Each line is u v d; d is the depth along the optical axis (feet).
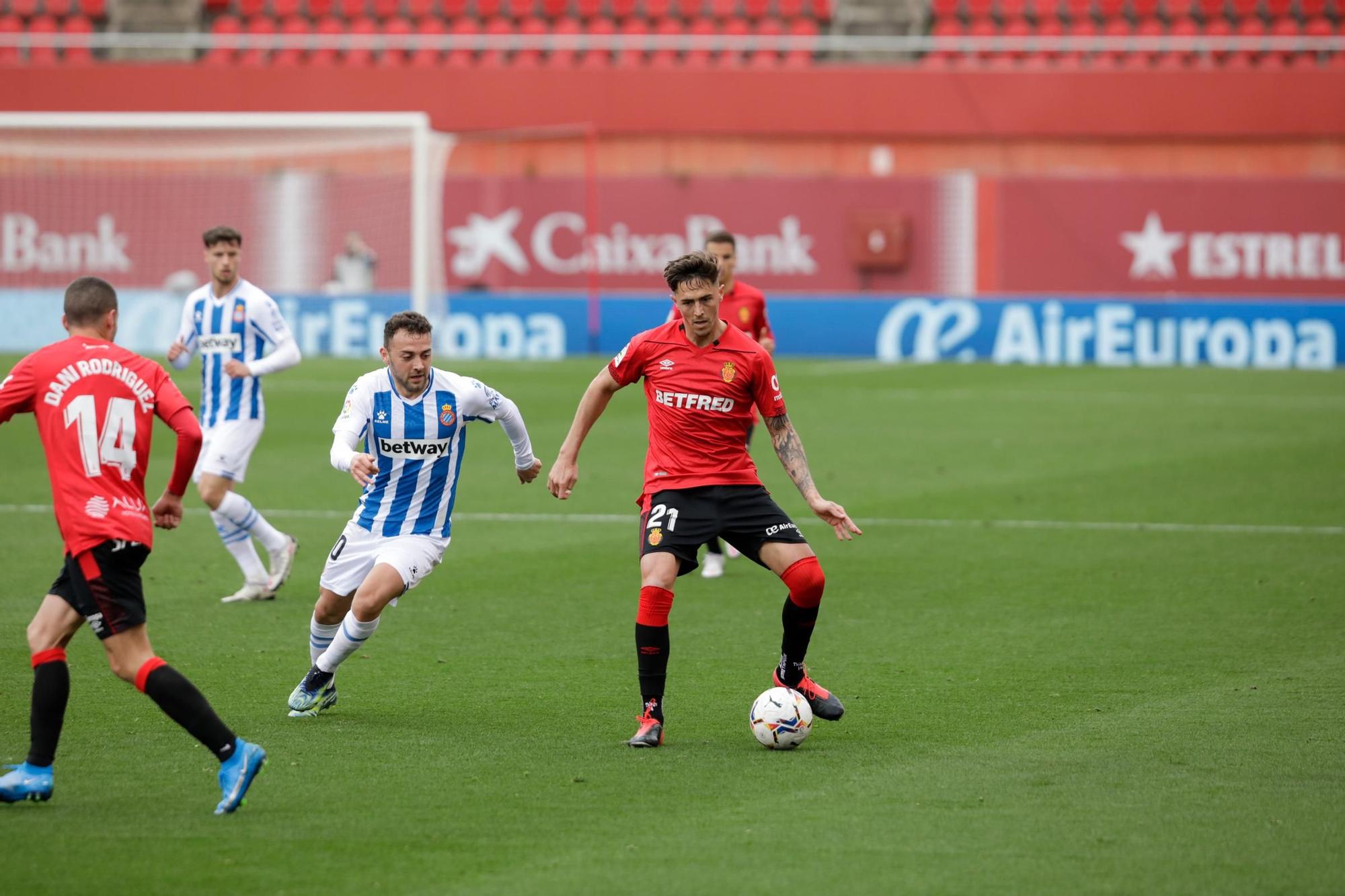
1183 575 104.78
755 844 52.85
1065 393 228.43
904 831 54.13
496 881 49.39
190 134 300.40
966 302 285.02
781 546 67.46
